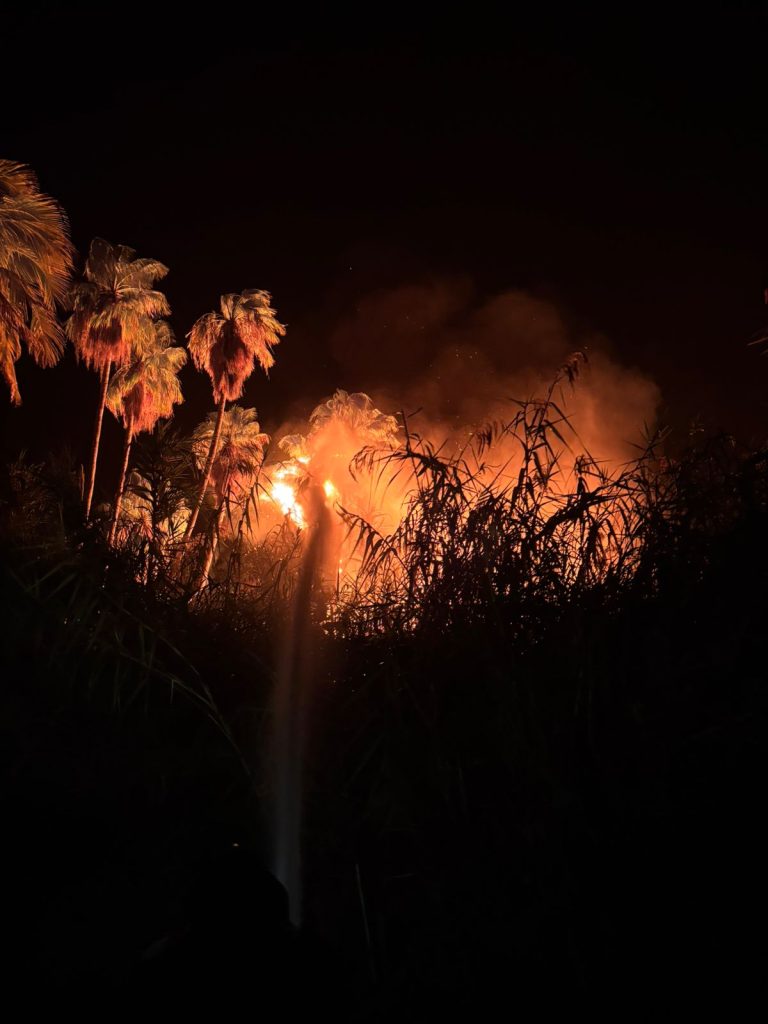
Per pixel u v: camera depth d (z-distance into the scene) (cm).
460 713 255
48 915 243
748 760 228
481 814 241
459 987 216
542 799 230
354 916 238
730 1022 200
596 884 218
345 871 244
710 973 206
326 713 278
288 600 342
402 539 316
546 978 214
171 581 355
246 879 188
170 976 179
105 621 312
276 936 183
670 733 229
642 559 269
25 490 365
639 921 214
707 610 255
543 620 267
